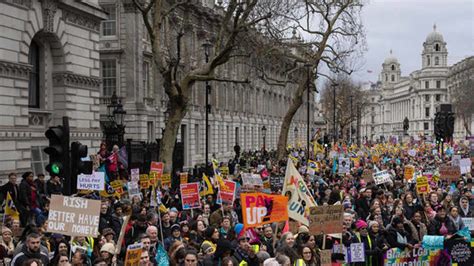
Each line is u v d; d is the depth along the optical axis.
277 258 10.51
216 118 65.88
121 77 46.59
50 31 28.80
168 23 50.72
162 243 13.41
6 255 11.57
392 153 62.25
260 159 54.66
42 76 29.72
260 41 42.88
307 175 27.98
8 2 25.62
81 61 31.89
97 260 10.59
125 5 46.06
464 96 119.12
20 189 18.22
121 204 15.73
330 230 12.75
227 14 31.22
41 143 28.72
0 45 25.14
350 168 37.38
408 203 18.50
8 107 25.70
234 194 17.89
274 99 95.31
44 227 12.95
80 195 17.48
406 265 14.77
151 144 38.72
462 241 14.99
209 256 11.77
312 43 47.09
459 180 24.73
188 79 30.50
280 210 12.89
